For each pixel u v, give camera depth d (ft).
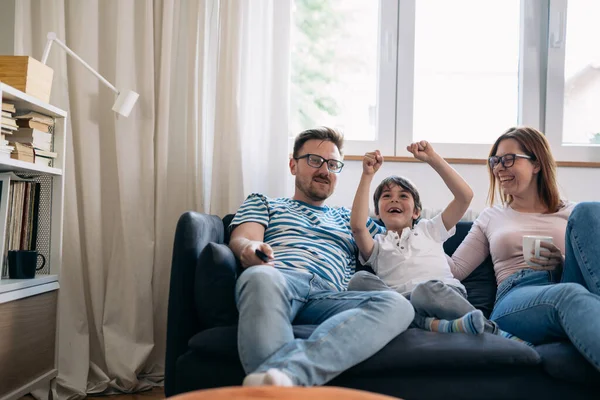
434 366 4.47
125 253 7.48
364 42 8.81
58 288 6.50
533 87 8.52
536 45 8.55
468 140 8.70
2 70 6.12
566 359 4.42
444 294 5.12
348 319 4.46
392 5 8.68
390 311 4.65
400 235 6.57
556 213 6.38
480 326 4.71
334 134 6.93
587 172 8.20
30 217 6.45
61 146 6.67
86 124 7.54
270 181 7.96
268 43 8.00
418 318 5.28
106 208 7.80
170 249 7.81
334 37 8.82
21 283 5.65
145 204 7.64
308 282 5.56
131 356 7.32
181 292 5.10
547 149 6.50
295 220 6.48
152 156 7.67
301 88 8.82
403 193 6.66
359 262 6.81
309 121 8.79
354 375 4.48
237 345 4.52
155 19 7.87
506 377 4.51
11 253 6.03
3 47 7.52
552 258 5.49
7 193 6.14
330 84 8.81
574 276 5.28
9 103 6.08
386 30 8.67
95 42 7.68
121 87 7.61
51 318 6.38
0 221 6.07
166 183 7.79
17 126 6.13
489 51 8.72
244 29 7.91
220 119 7.84
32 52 7.63
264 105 8.00
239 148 7.75
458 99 8.73
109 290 7.50
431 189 8.30
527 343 5.02
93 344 7.58
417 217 6.81
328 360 4.17
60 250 6.56
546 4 8.54
